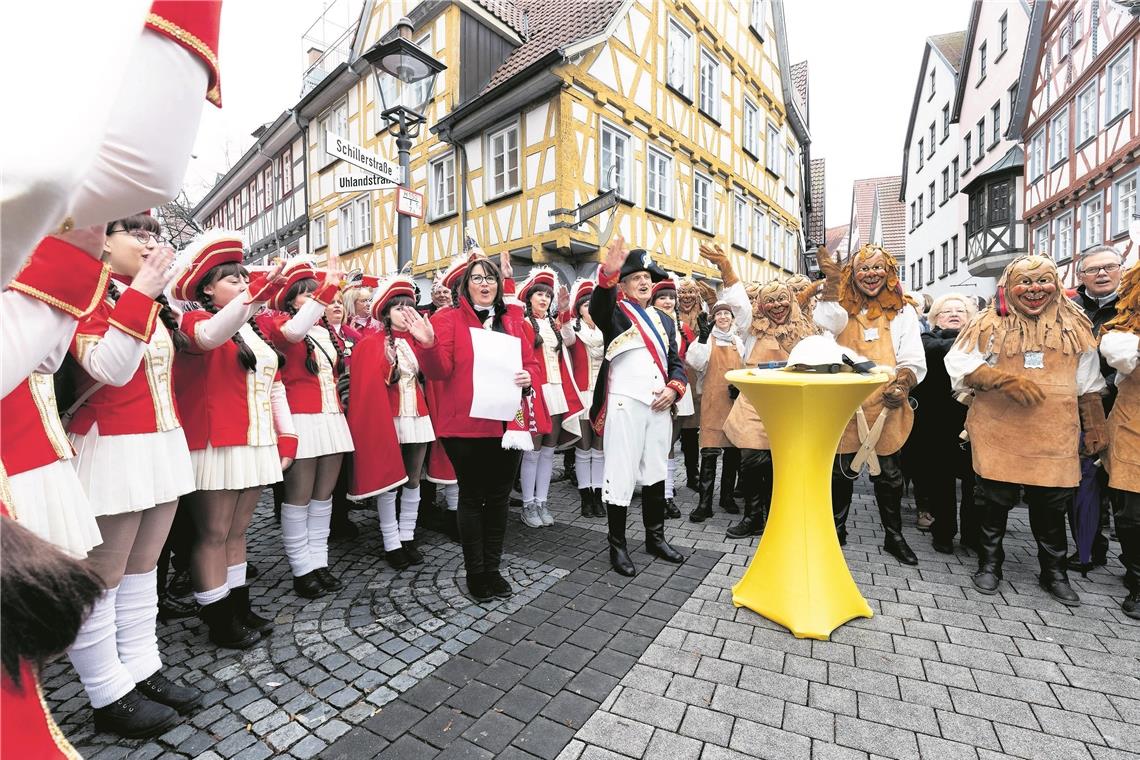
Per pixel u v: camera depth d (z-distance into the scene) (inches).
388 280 141.9
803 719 79.4
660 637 102.0
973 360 119.0
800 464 106.8
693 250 485.1
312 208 655.1
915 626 105.9
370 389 132.2
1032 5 697.0
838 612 105.2
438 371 108.9
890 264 134.5
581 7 424.2
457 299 118.2
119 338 61.3
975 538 144.8
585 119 369.7
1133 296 106.0
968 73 874.1
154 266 63.4
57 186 19.4
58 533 58.1
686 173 474.3
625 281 138.4
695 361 177.0
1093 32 565.0
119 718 75.8
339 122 594.2
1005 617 109.2
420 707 82.4
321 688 87.0
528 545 151.6
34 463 56.4
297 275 120.5
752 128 591.2
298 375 119.5
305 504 120.0
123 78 20.3
